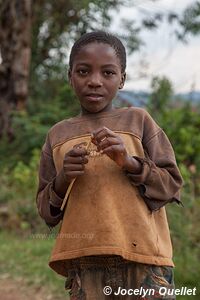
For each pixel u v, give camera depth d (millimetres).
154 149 2350
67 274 2434
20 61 11203
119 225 2246
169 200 2314
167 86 11164
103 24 13133
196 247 6004
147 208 2299
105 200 2256
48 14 13094
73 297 2348
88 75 2303
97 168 2285
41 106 11625
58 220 2428
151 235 2264
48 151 2480
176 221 5980
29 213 7691
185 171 7234
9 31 11203
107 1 12797
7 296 5375
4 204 8242
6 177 8891
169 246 2357
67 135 2402
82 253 2252
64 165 2227
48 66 13664
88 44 2309
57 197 2338
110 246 2213
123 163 2193
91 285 2307
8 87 11250
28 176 8594
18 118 10531
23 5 11172
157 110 10844
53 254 2355
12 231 7645
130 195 2270
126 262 2281
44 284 5629
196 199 6816
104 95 2316
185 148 8703
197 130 9266
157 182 2258
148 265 2262
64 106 11531
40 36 13406
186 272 5191
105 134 2164
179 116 9508
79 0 12453
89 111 2375
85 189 2283
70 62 2375
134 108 2418
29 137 10227
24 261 6309
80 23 13219
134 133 2342
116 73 2322
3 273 6004
